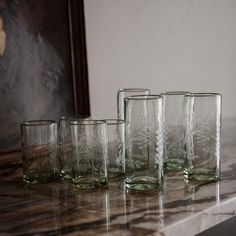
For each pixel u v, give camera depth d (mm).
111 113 1501
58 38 1304
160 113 984
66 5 1319
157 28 1625
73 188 1005
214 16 1866
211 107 1036
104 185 1000
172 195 927
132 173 979
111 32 1474
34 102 1259
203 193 937
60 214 832
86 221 791
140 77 1578
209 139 1038
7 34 1189
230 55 1970
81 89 1366
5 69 1190
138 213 823
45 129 1061
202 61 1826
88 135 993
